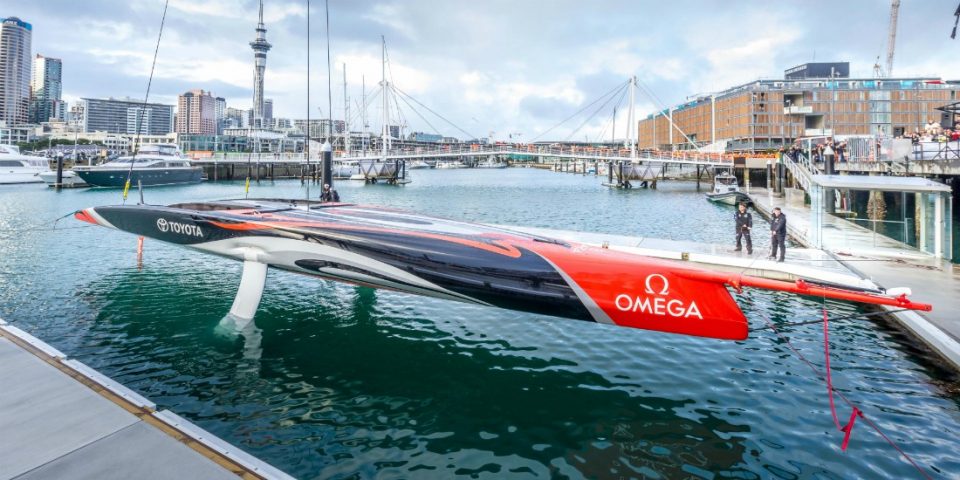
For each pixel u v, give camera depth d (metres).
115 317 10.42
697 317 7.13
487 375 7.81
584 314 7.93
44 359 5.87
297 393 7.16
